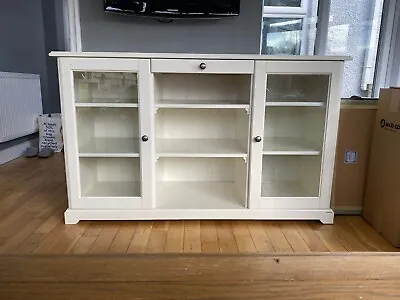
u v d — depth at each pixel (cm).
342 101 184
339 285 55
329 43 304
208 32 264
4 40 328
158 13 244
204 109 205
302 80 174
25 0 345
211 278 56
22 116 318
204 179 218
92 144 183
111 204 174
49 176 259
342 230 172
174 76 198
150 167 171
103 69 158
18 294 52
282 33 308
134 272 58
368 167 183
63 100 162
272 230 171
